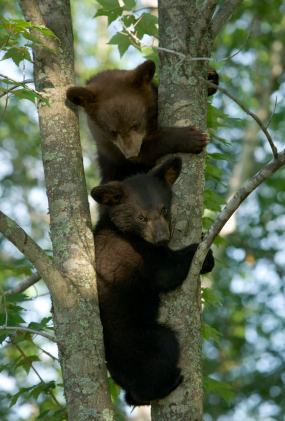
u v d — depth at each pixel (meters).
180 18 8.63
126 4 11.42
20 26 7.69
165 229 8.59
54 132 8.25
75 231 7.66
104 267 9.07
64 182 7.94
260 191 31.00
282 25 27.48
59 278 6.96
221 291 28.67
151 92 12.08
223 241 12.07
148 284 8.85
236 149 29.09
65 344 6.98
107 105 11.40
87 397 6.71
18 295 10.32
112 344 8.69
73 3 32.09
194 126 8.62
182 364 7.45
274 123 29.23
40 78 8.69
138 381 8.14
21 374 21.61
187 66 8.62
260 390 26.98
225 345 28.61
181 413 7.26
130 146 10.83
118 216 9.23
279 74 27.56
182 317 7.58
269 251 29.80
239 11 26.39
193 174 8.53
